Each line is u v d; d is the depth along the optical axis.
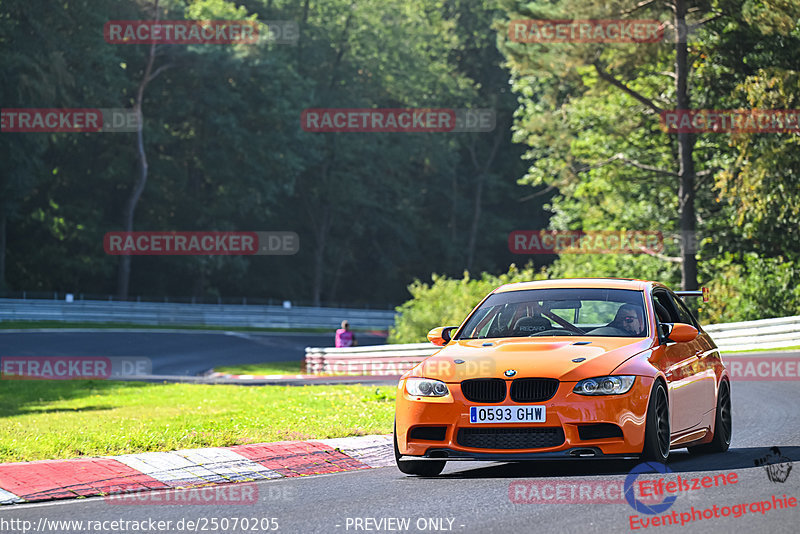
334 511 28.02
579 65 135.88
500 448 31.98
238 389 80.12
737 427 47.41
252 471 37.12
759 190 116.12
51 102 196.25
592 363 32.22
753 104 115.94
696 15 127.62
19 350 136.25
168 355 145.25
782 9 114.44
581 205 173.88
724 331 105.00
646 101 141.12
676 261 141.38
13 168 193.50
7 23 190.25
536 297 37.59
